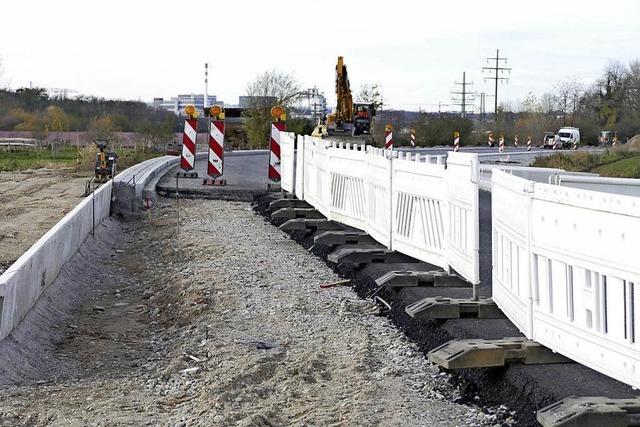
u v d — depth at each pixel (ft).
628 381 18.22
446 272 33.53
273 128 74.08
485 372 23.97
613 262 18.48
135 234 55.26
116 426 20.36
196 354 27.17
